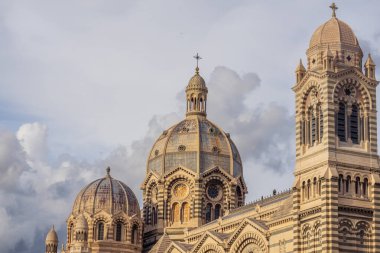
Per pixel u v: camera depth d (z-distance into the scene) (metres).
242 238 183.62
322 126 166.38
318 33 172.75
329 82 165.50
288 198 181.50
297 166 168.88
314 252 160.38
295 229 165.00
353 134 166.75
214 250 192.50
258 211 189.88
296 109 172.62
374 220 162.12
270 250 175.50
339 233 158.12
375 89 170.38
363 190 163.50
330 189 158.88
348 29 172.62
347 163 162.62
